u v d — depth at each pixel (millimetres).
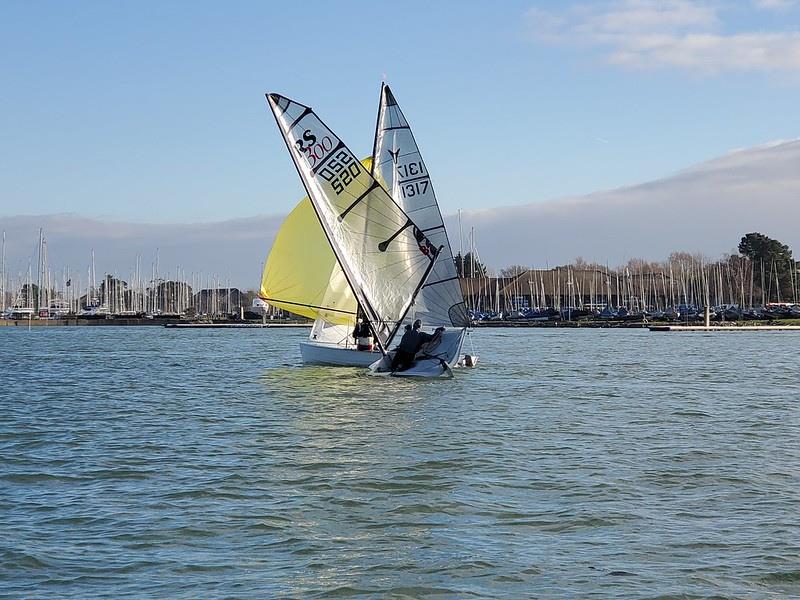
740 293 162625
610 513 13992
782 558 11750
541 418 25078
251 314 158625
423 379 36000
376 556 11875
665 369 44719
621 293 170500
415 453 19281
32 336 102125
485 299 165625
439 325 39656
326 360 39656
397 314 37719
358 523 13477
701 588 10664
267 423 24031
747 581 10898
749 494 15297
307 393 31438
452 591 10594
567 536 12781
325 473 17109
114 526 13320
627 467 17688
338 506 14500
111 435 22016
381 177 39469
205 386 35188
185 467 17781
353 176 36125
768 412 26672
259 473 17125
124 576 11125
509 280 168500
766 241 179000
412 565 11508
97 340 89000
